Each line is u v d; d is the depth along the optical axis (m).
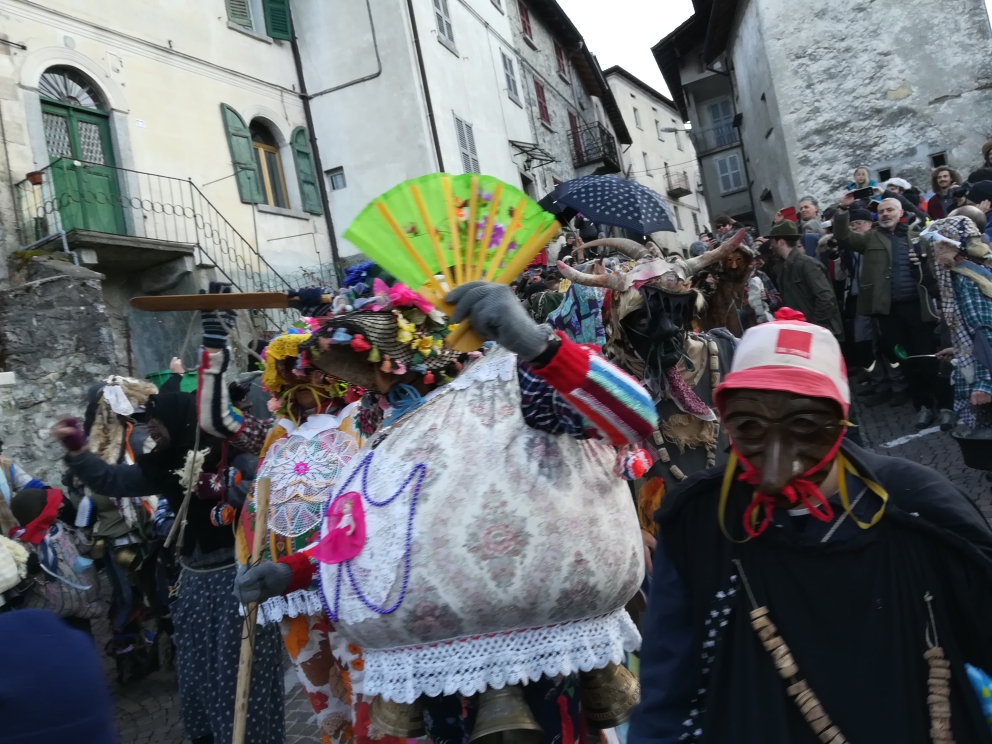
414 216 2.04
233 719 3.16
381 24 15.52
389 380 2.29
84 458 3.37
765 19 16.42
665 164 41.50
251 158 14.09
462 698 2.12
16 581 3.78
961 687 1.47
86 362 9.42
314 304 2.96
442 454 1.94
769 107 17.64
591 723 2.23
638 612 3.30
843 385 1.54
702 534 1.66
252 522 3.13
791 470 1.49
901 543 1.51
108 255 10.95
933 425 7.43
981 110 15.16
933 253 5.31
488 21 20.70
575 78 29.42
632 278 3.34
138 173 11.88
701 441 3.33
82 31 11.56
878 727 1.45
